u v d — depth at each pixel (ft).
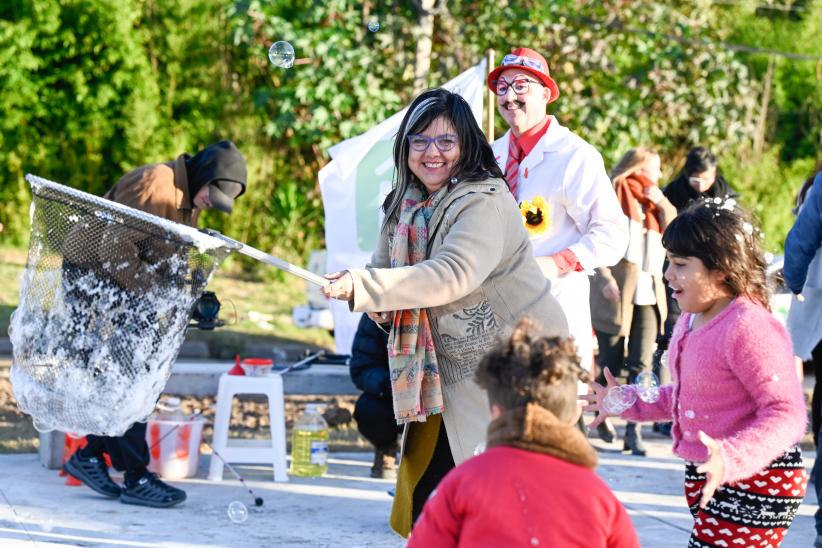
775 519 12.23
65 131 61.52
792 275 19.70
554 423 9.30
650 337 26.63
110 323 14.76
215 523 19.36
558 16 54.34
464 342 13.58
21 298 15.42
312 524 19.56
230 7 52.60
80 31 60.18
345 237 28.22
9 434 26.91
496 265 13.35
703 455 12.28
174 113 63.77
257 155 63.57
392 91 53.16
